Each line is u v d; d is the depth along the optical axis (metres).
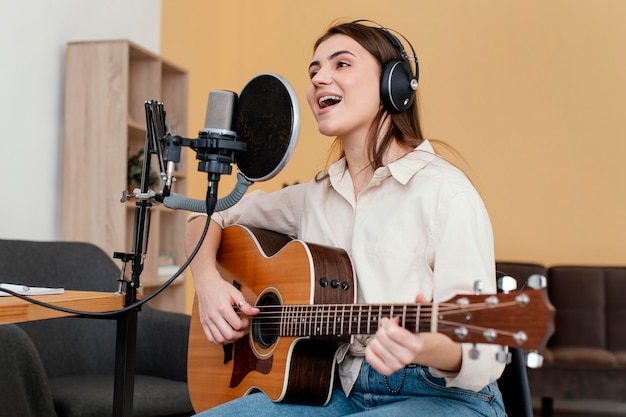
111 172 3.49
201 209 1.41
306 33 5.58
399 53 1.58
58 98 3.57
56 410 2.12
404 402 1.35
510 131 5.21
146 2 4.45
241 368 1.61
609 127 5.11
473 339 1.09
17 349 1.96
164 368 2.61
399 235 1.45
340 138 1.63
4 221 3.24
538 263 5.07
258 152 1.38
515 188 5.20
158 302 4.07
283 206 1.83
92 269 2.69
